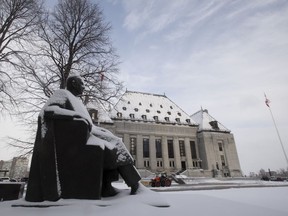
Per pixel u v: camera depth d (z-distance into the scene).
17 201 3.91
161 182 25.58
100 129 4.93
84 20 16.56
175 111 65.50
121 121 54.38
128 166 4.55
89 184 3.97
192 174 51.75
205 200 5.04
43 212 3.30
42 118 4.15
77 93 5.19
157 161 55.12
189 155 58.66
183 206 4.16
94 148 4.14
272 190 12.84
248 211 4.08
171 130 59.28
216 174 54.78
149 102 64.75
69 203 3.64
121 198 4.12
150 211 3.55
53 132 4.08
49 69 14.83
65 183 3.94
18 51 14.13
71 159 4.05
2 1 14.59
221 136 62.12
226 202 4.91
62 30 16.05
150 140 55.97
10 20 14.66
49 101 4.41
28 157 13.94
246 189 14.53
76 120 4.21
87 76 15.39
